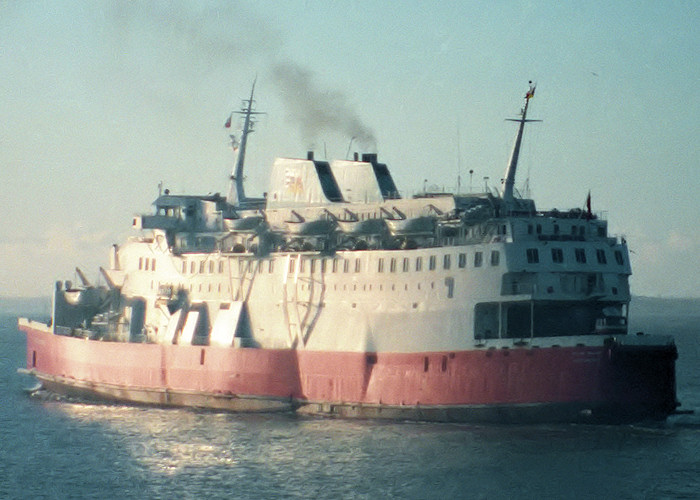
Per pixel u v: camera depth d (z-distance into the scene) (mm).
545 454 186375
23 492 174750
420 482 173375
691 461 182000
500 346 199625
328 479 176625
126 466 189125
